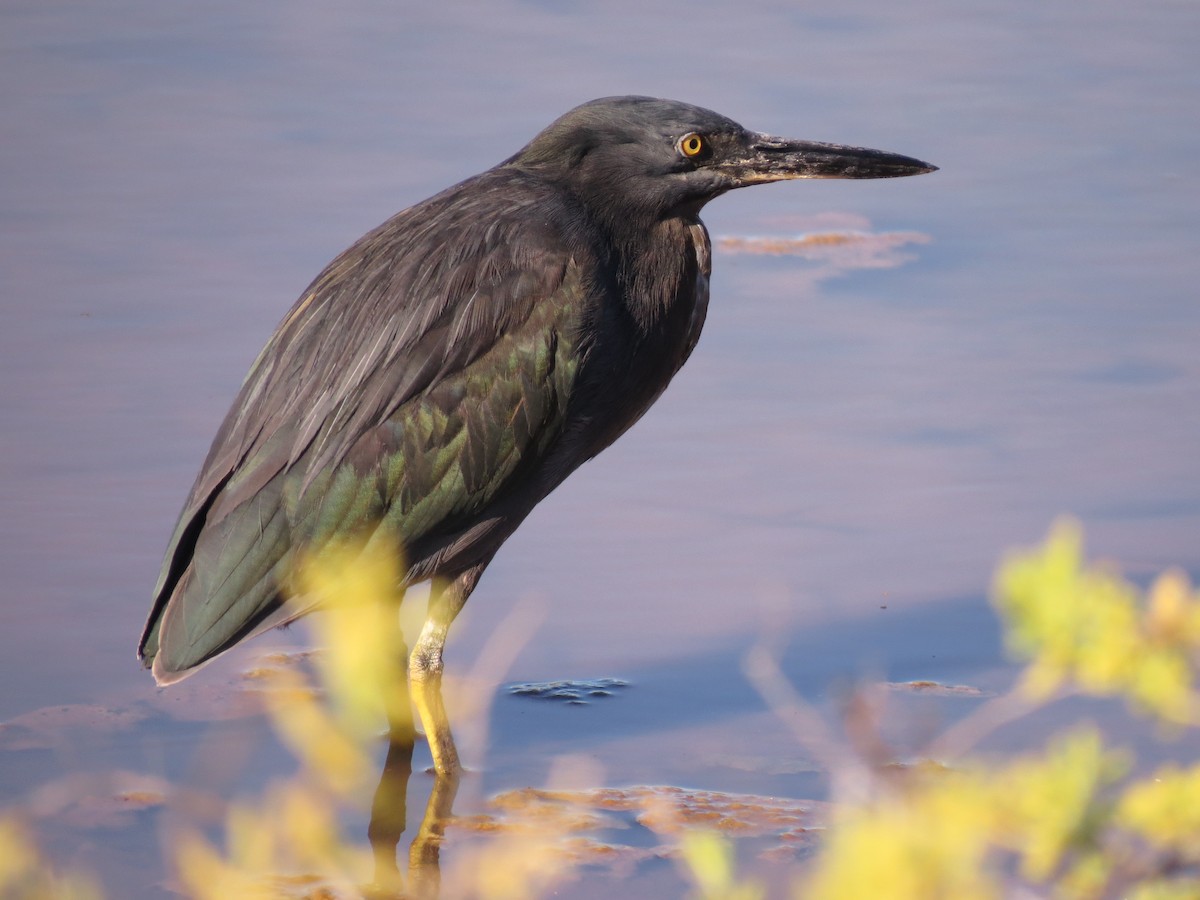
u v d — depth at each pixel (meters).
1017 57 24.34
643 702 11.02
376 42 24.62
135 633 11.51
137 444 13.79
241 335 15.62
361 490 10.34
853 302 16.61
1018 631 6.21
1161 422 14.28
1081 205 19.02
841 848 5.27
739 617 11.92
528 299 10.56
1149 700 5.82
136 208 18.52
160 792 9.77
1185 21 26.27
